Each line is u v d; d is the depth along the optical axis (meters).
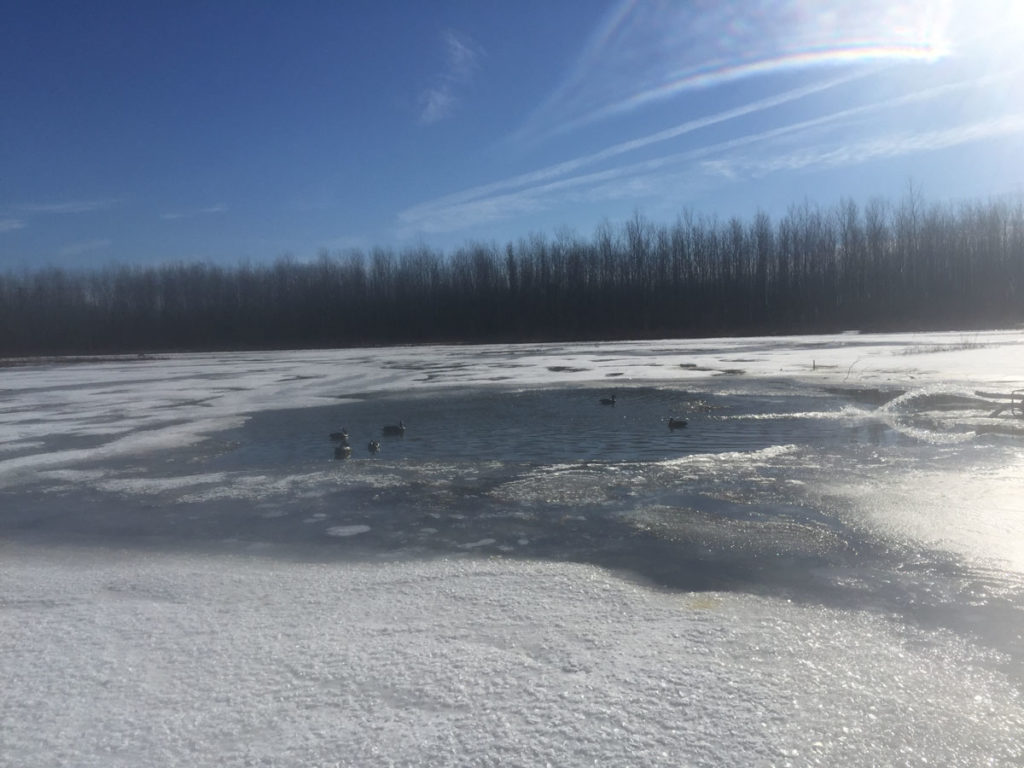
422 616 4.79
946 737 3.26
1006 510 7.45
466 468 10.62
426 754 3.12
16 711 3.55
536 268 73.81
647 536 6.93
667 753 3.11
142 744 3.23
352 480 9.93
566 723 3.36
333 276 77.62
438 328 72.12
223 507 8.67
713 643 4.29
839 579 5.59
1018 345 31.22
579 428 14.63
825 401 17.25
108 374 34.56
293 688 3.75
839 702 3.57
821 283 67.94
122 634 4.55
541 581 5.54
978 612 4.86
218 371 34.50
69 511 8.70
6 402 22.34
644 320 69.06
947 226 66.44
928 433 12.41
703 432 13.57
